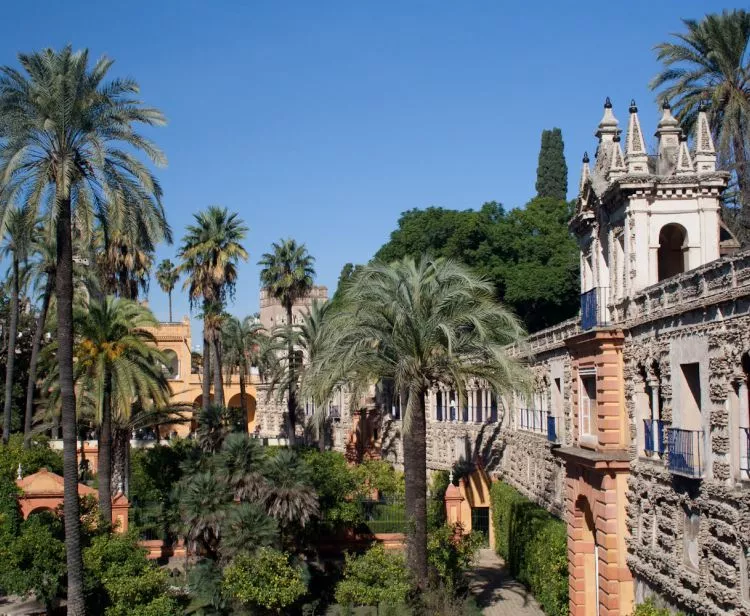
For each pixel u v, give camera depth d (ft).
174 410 172.55
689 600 75.77
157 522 148.56
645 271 93.97
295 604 112.68
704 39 143.33
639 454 90.22
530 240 222.07
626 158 97.25
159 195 106.22
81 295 204.64
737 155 141.28
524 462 146.82
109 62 100.12
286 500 113.39
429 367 105.29
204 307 201.87
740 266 67.92
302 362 210.59
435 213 232.94
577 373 106.73
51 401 151.33
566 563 107.96
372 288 105.60
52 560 111.86
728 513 68.74
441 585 108.06
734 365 68.85
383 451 216.54
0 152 95.04
